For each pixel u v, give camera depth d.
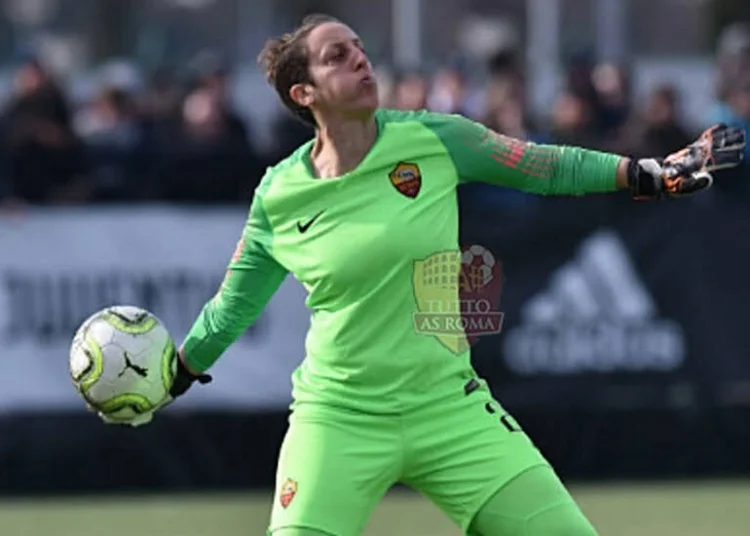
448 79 41.88
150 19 53.91
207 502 33.97
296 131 37.06
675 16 51.38
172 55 53.25
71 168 35.19
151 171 35.25
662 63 51.12
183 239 35.12
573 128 40.34
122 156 35.28
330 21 18.06
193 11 53.34
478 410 17.86
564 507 17.41
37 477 34.69
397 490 35.47
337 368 17.86
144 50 53.56
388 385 17.69
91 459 34.81
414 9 50.50
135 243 35.03
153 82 45.22
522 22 50.44
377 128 17.81
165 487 34.97
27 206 34.88
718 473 35.19
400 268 17.50
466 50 50.19
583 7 50.28
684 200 35.09
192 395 34.88
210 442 34.97
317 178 17.86
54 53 53.88
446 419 17.75
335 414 17.83
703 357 35.03
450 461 17.72
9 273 34.75
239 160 35.31
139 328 18.70
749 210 35.19
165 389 18.83
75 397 34.78
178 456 34.97
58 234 34.91
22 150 35.03
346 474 17.64
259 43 52.75
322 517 17.50
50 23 54.41
